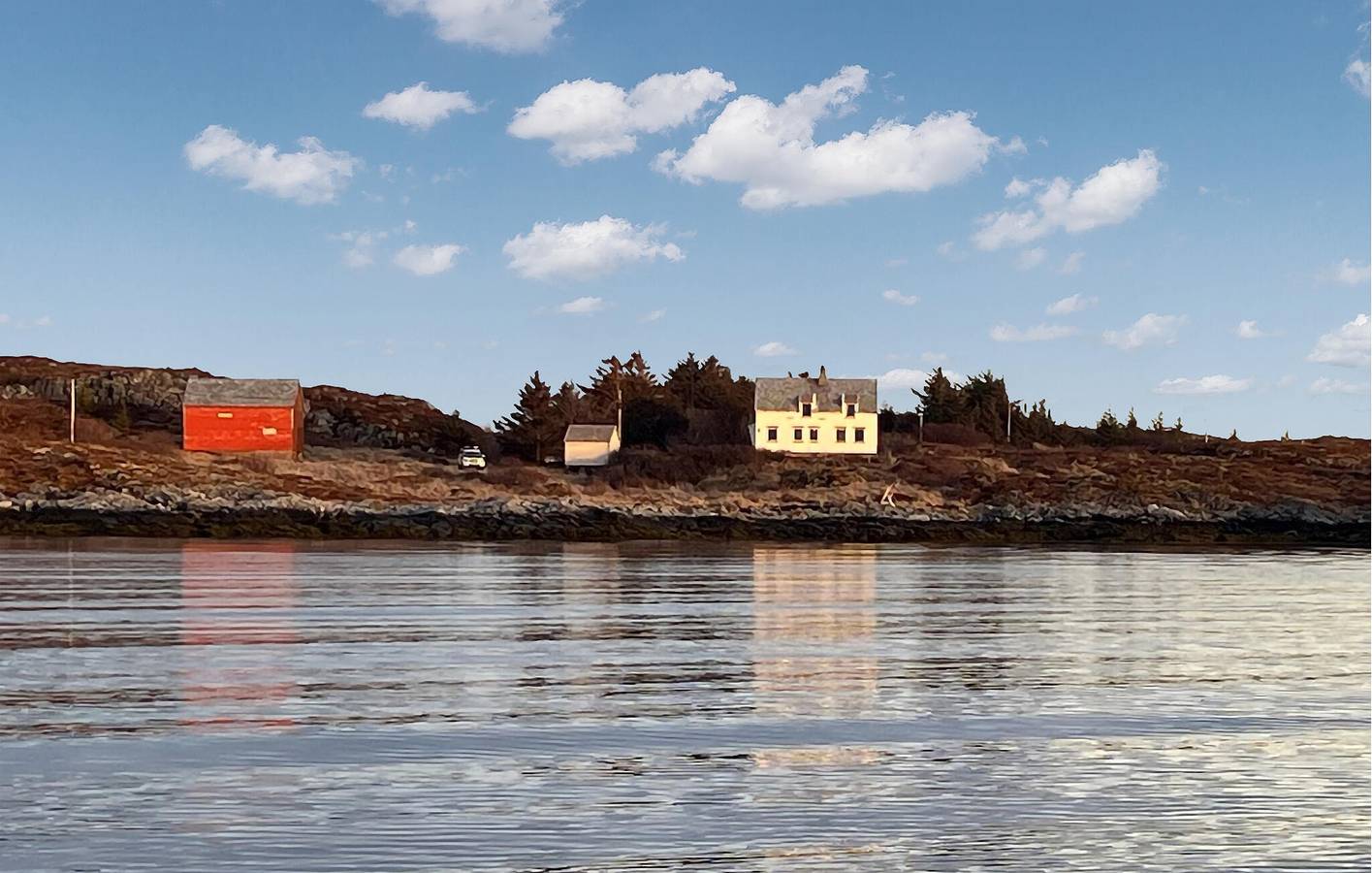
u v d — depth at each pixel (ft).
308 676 94.84
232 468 368.48
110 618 129.39
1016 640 120.16
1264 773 67.41
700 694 89.10
